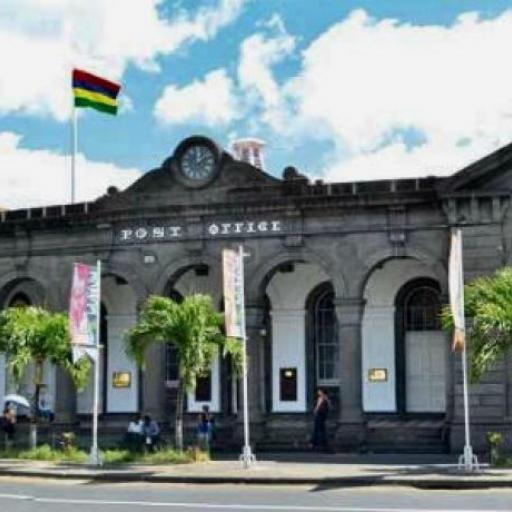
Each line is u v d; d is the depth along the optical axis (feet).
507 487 73.46
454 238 84.69
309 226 110.93
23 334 103.30
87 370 106.11
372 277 119.55
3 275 125.29
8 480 85.71
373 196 107.86
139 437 104.99
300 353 121.90
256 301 112.06
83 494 73.77
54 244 122.62
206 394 124.77
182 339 94.32
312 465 91.04
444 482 74.28
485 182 102.83
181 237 115.75
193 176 115.34
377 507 62.03
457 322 82.89
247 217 113.09
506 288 84.07
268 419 119.34
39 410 121.90
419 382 117.39
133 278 117.80
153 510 62.80
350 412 107.55
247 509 62.13
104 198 119.55
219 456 104.32
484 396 101.04
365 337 119.44
